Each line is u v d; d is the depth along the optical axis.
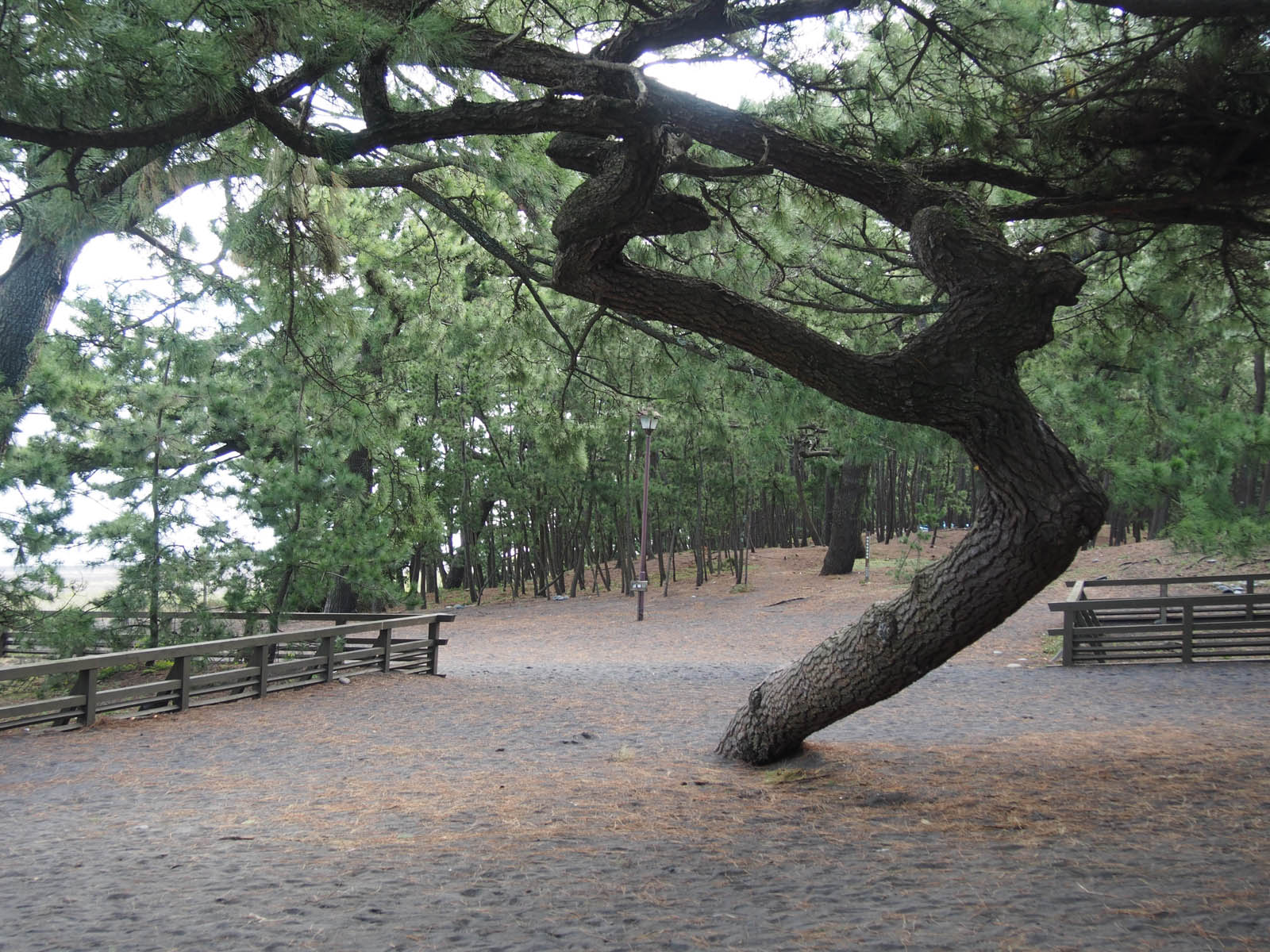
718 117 5.30
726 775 7.56
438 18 4.66
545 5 6.41
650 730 10.21
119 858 5.27
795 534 55.53
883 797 6.51
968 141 5.62
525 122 5.14
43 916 4.22
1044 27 5.40
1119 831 5.35
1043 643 16.53
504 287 12.82
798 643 20.03
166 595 13.80
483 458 32.12
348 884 4.72
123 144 4.71
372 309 15.07
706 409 12.96
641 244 8.74
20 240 7.85
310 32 4.32
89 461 14.85
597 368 12.84
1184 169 5.48
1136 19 5.45
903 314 10.05
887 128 5.87
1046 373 10.55
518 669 16.56
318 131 5.39
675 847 5.39
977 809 6.11
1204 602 13.63
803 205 7.00
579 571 35.72
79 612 12.64
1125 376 9.43
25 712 9.27
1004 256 4.92
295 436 15.28
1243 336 8.51
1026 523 5.26
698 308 5.45
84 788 7.29
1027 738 8.95
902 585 27.34
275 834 5.84
